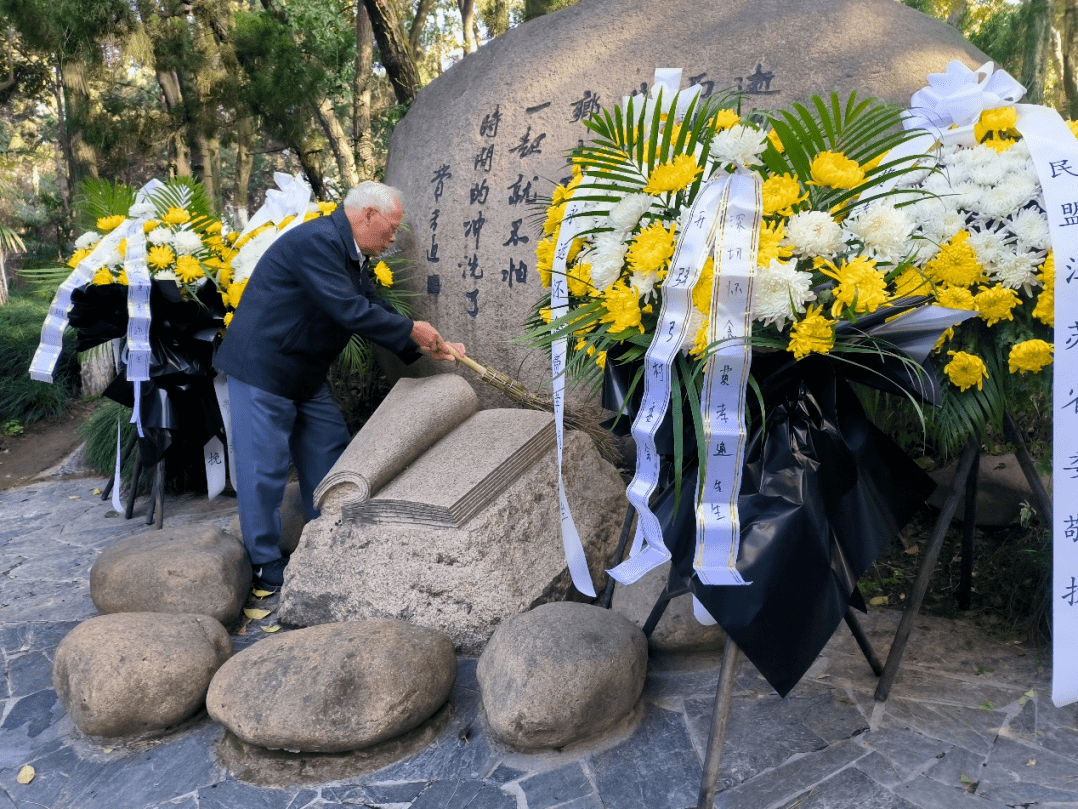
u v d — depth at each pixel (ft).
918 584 7.08
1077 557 5.24
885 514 6.09
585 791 6.59
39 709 8.53
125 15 22.89
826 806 6.15
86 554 12.90
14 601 11.24
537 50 12.80
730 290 4.99
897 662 7.22
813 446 5.70
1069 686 5.29
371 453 10.03
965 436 6.77
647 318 5.62
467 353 13.46
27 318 28.73
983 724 6.98
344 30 24.53
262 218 12.94
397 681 7.29
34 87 45.03
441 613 9.03
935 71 9.78
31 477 18.44
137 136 25.18
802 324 5.09
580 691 6.93
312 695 7.18
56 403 24.03
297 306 10.53
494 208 12.89
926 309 5.36
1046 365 6.11
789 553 5.49
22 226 56.39
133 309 11.50
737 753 6.86
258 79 22.74
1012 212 5.87
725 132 5.24
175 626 8.35
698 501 5.28
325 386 11.69
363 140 28.94
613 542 10.09
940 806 6.04
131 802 6.95
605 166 5.73
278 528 11.12
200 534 10.65
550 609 7.95
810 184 5.36
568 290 6.68
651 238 5.32
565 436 10.53
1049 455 8.46
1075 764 6.40
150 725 7.77
